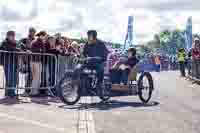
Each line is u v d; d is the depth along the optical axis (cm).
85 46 977
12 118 720
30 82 1040
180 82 1734
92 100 1009
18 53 991
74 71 912
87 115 791
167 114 834
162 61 3241
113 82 990
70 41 1237
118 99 1064
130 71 985
